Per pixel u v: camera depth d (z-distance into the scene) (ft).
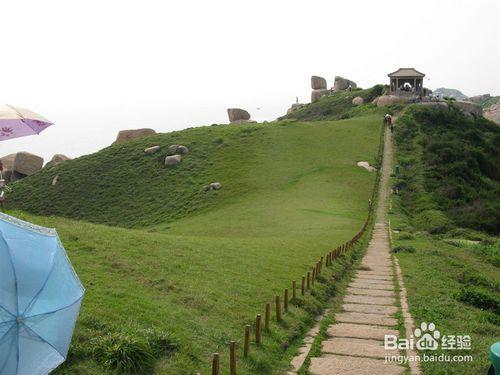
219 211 195.31
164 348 40.22
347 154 246.06
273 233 133.39
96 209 233.35
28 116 52.85
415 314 60.64
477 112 360.89
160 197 230.89
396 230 143.95
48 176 269.44
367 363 45.19
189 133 298.35
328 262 83.61
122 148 287.48
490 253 123.95
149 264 62.54
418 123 293.64
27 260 28.35
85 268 56.34
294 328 52.65
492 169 247.50
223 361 41.29
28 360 26.66
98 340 37.99
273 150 259.39
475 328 56.44
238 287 60.70
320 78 544.21
